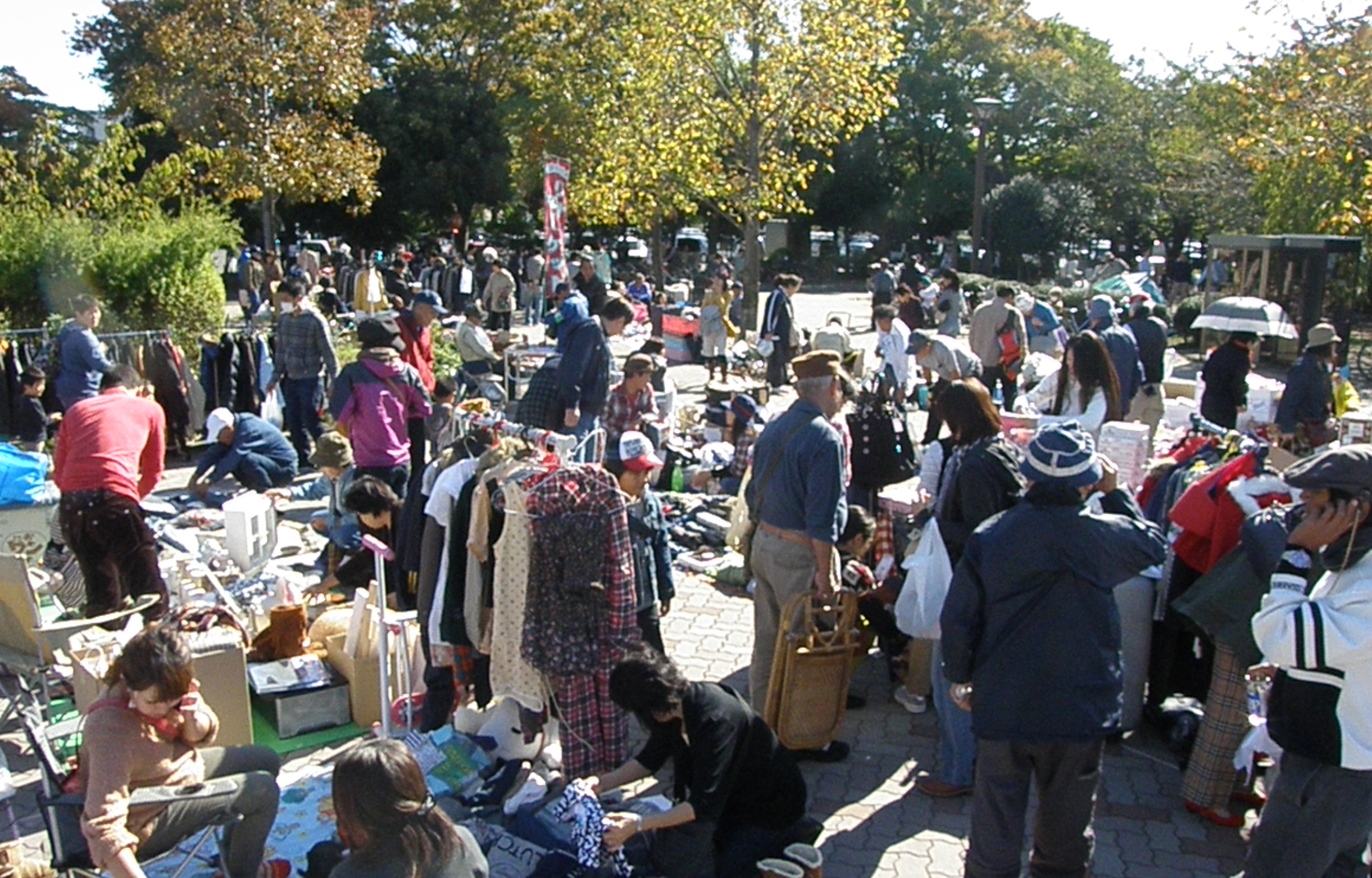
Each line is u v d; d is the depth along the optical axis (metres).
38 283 13.16
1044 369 13.63
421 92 36.84
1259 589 4.36
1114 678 3.73
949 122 45.75
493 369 12.98
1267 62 16.11
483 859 3.20
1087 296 24.69
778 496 5.07
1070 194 38.72
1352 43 14.61
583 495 4.58
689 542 8.43
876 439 7.34
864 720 5.76
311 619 6.53
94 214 15.68
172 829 3.77
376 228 39.00
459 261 24.00
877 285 24.09
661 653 4.68
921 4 45.00
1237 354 10.00
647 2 20.31
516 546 4.60
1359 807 3.44
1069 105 43.66
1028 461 3.80
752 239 20.80
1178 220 38.34
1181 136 33.22
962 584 3.82
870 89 20.36
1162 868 4.45
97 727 3.66
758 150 20.48
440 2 36.72
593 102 32.09
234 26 22.06
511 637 4.68
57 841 3.84
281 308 10.84
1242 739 4.70
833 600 5.03
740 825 4.02
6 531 6.97
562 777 4.70
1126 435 6.38
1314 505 3.36
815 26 19.42
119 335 11.27
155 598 5.47
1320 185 16.86
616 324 8.25
